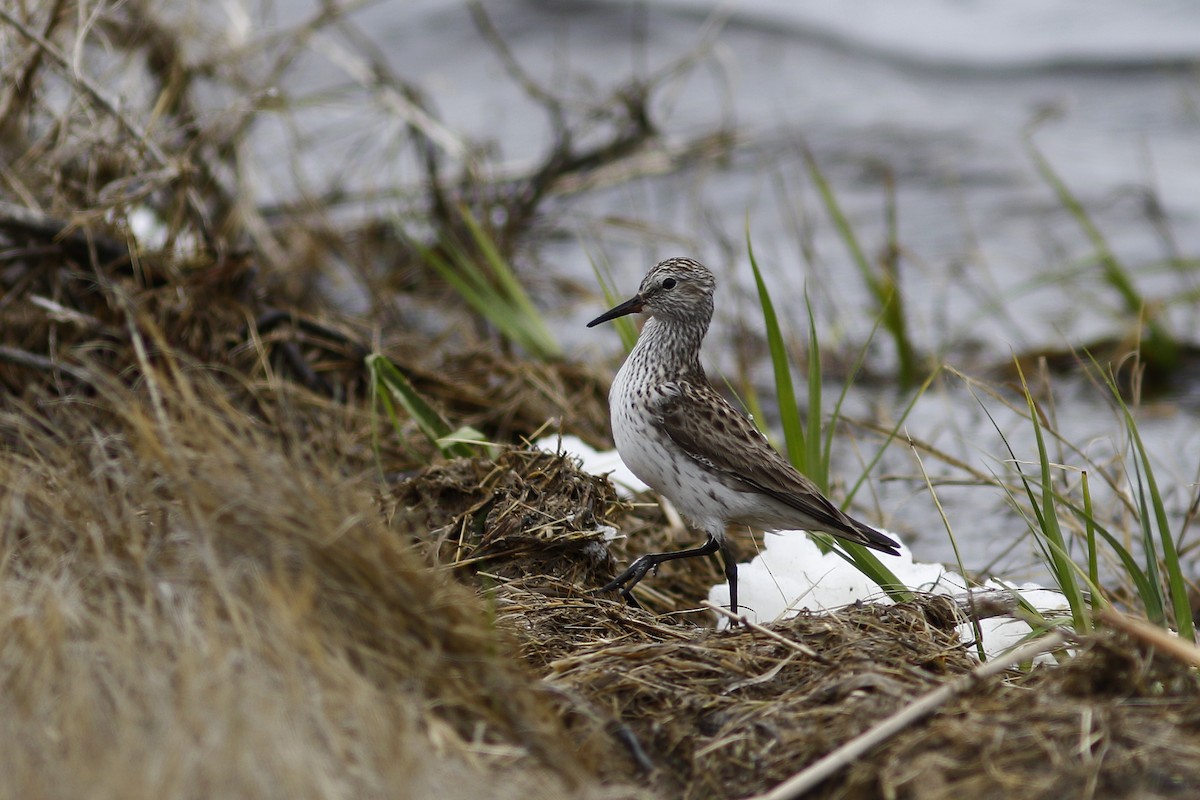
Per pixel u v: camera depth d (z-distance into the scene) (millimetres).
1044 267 18609
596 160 20031
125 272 12586
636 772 6602
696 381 9797
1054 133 23391
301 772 5559
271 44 17156
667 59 26000
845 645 7551
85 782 5469
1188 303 17625
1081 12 28688
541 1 27656
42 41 12383
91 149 13078
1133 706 6641
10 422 9516
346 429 12094
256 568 6730
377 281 16734
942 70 26484
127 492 7703
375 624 6793
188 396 7664
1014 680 7559
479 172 18375
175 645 6250
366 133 19922
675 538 10797
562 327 16844
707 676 7281
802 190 21312
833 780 6285
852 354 16375
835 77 25812
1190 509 10648
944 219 20438
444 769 5965
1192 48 26438
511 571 9008
